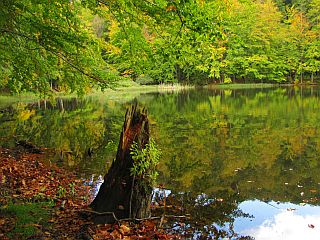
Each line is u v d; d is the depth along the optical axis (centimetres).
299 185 698
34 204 555
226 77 4619
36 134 1335
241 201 619
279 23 4869
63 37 604
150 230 486
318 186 694
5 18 548
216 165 849
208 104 2352
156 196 640
